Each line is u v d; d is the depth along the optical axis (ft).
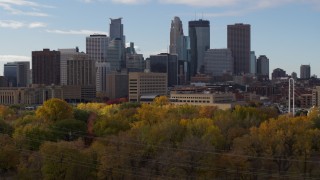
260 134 571.28
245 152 515.50
